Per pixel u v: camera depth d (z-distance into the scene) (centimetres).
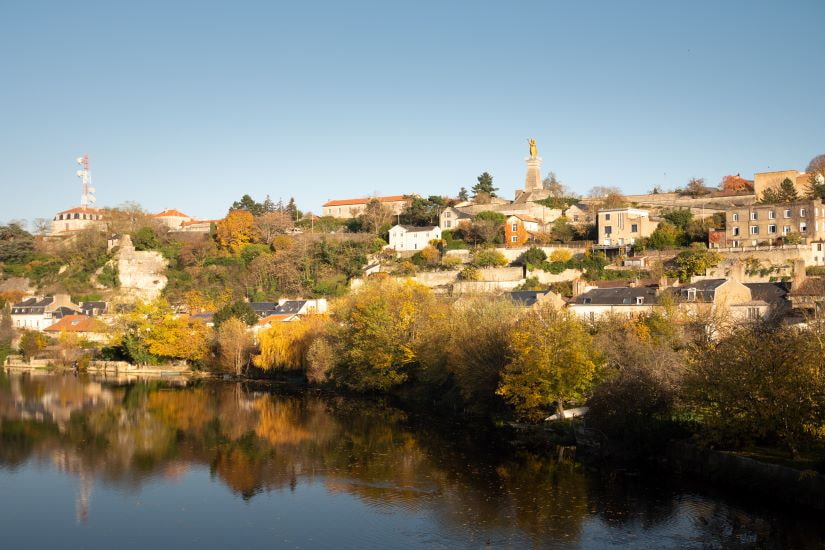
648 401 6103
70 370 13525
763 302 9494
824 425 4875
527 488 5503
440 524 4831
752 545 4322
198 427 8075
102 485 5919
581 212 18250
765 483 4972
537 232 16938
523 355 7044
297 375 11900
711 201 17738
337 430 7769
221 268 18262
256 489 5719
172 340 13038
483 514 4984
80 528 4959
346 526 4859
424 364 9156
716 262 12612
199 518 5106
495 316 8706
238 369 12338
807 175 16688
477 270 14838
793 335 5750
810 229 13188
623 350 7231
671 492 5275
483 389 7912
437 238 17425
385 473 6047
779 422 5119
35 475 6206
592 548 4375
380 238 18138
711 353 5828
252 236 19212
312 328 11556
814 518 4600
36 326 16438
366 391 10212
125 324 13612
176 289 18162
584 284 12006
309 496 5503
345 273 16750
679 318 8562
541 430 7250
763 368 5178
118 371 13238
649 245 14525
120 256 19050
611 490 5381
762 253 12612
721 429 5397
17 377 12569
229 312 13450
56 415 8875
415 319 9869
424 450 6781
